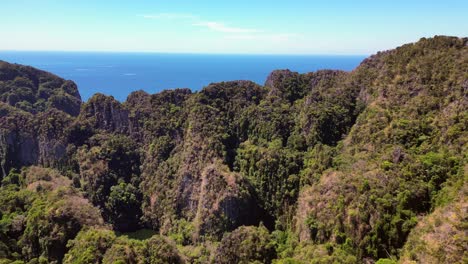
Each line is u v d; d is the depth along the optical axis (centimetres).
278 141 9719
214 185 8844
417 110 7512
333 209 6681
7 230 7438
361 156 7531
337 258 5819
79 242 6888
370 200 6125
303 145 9400
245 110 11100
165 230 9388
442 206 5516
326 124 9244
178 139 10912
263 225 8262
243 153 9819
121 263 6153
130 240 7125
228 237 7469
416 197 5897
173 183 9988
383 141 7469
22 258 7225
